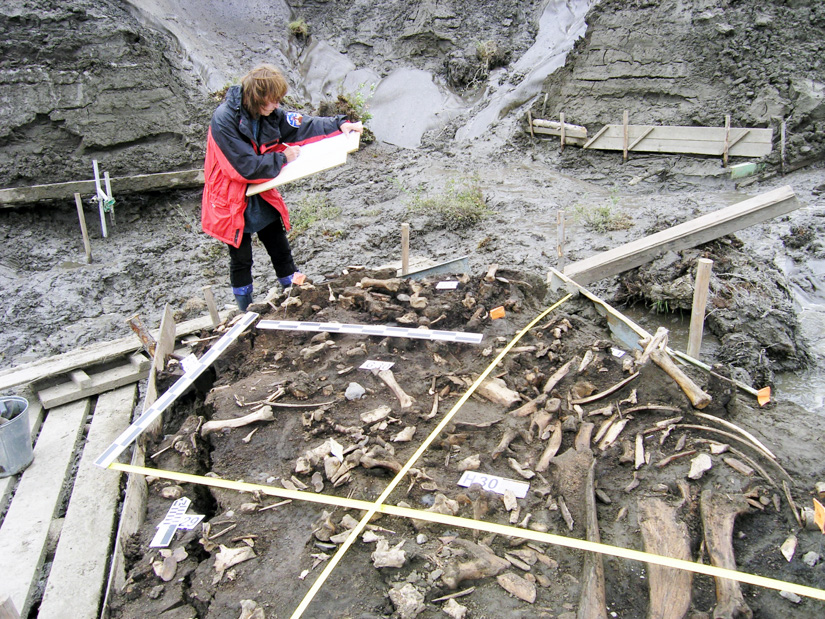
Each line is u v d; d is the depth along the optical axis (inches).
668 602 91.7
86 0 368.5
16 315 256.2
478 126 467.5
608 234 284.4
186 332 205.3
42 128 332.5
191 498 120.0
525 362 149.6
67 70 337.7
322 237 306.5
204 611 96.4
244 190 168.7
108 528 131.4
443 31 532.1
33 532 133.3
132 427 130.3
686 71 380.8
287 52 530.3
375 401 137.6
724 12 376.2
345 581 97.3
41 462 156.3
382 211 332.5
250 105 160.4
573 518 107.0
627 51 401.4
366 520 105.5
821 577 97.0
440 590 95.0
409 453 122.0
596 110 409.1
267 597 95.6
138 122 355.3
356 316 169.9
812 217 283.6
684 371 141.0
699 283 161.0
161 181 342.6
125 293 278.7
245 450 127.0
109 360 195.0
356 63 540.4
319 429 129.0
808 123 342.3
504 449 122.1
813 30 359.3
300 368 151.1
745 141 347.6
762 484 113.4
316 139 184.9
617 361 147.5
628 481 115.3
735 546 102.8
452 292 182.2
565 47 475.2
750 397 153.9
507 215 323.0
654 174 369.7
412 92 510.3
